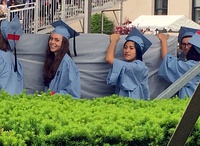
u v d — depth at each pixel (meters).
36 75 8.62
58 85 8.34
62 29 8.38
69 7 15.41
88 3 11.94
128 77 8.38
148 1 24.27
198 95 4.25
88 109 6.25
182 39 8.70
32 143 5.07
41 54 8.61
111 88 8.78
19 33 8.42
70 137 5.12
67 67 8.30
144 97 8.45
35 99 6.86
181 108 6.32
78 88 8.37
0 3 16.12
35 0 15.37
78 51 8.69
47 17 14.44
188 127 4.33
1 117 5.53
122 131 5.25
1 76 8.18
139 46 8.47
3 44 8.31
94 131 5.19
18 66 8.41
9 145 4.90
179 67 8.55
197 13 23.86
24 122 5.27
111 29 22.75
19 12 14.26
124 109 6.32
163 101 6.96
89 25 12.01
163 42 8.84
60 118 5.59
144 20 20.84
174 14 23.97
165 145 5.36
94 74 8.74
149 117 5.68
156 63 8.85
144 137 5.28
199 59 8.59
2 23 8.34
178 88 7.32
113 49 8.64
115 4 18.39
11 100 6.64
